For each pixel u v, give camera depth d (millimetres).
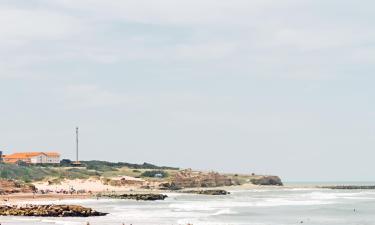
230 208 160625
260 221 124562
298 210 158750
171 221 116188
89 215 124188
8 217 118938
